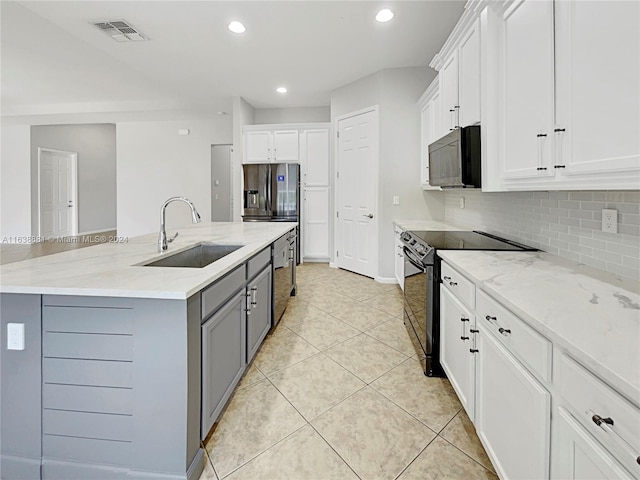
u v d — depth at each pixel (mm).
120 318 1355
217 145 7559
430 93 3674
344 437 1700
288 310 3557
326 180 5766
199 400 1480
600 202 1604
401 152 4445
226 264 1753
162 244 2188
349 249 5219
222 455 1578
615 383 712
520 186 1718
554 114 1415
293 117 6367
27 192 6969
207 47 3855
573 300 1177
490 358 1388
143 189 7445
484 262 1798
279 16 3188
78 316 1371
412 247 2678
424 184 4129
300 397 2037
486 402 1431
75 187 8031
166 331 1341
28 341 1397
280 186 5641
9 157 6961
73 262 1804
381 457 1570
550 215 2012
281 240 3221
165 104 6227
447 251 2100
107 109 6395
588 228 1691
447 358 2027
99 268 1657
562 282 1404
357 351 2639
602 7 1134
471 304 1605
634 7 1004
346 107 5094
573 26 1285
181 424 1356
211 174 7348
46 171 7371
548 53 1448
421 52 3947
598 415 788
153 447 1372
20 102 6285
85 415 1396
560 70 1375
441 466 1517
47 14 3191
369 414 1877
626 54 1039
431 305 2217
